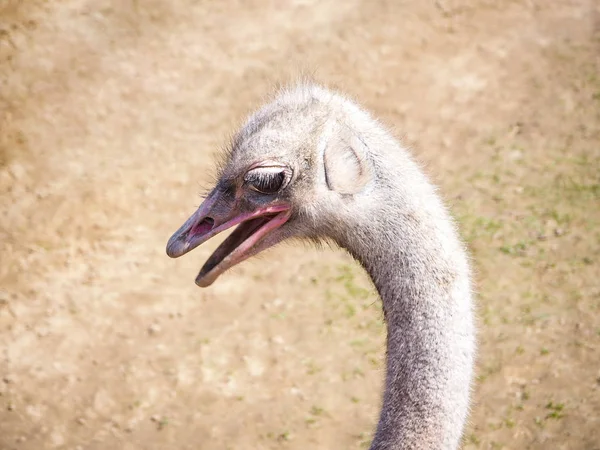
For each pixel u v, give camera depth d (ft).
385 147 15.47
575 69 50.26
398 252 15.25
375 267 15.57
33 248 38.27
